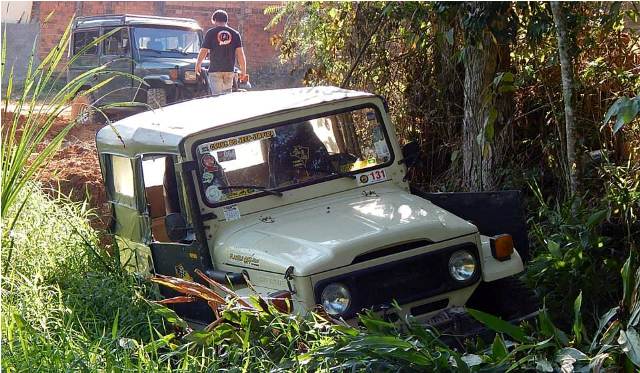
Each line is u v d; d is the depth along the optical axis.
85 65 16.77
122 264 7.29
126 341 5.29
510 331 4.81
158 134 6.31
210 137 6.07
